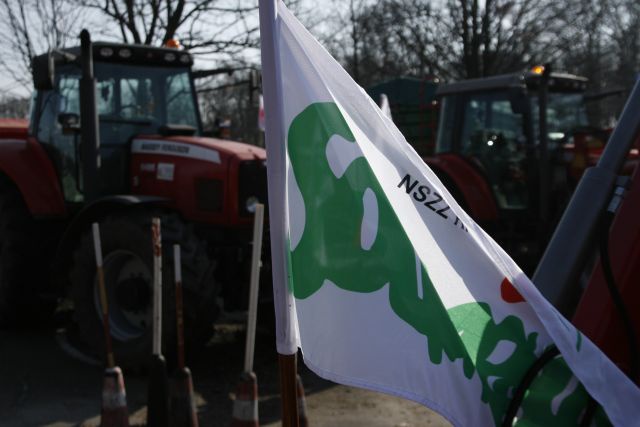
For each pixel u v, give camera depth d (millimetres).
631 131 2336
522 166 7801
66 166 6230
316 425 4414
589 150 7348
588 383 1991
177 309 4086
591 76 19453
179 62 6527
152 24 11445
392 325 2021
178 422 3998
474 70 15711
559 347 2002
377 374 2008
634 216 2396
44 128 6418
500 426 2066
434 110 9852
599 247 2348
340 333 2023
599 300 2422
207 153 5758
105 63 6156
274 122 1981
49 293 6375
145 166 6000
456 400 2033
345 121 2055
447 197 2074
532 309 2078
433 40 16625
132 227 5223
